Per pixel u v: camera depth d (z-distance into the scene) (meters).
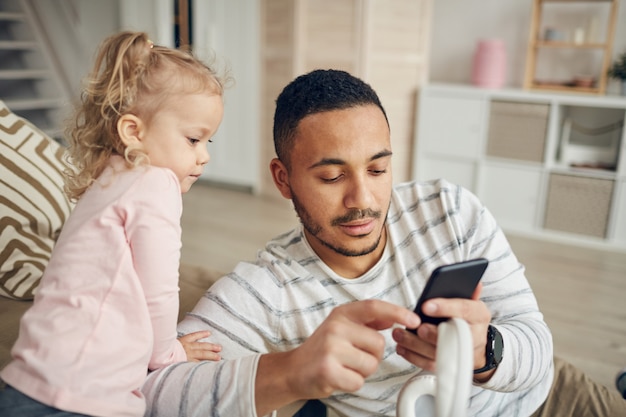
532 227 3.55
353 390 0.61
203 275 1.40
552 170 3.43
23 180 1.29
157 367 0.80
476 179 3.70
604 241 3.34
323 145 0.76
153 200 0.80
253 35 4.21
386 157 0.78
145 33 0.91
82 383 0.72
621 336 2.30
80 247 0.79
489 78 3.76
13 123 1.36
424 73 3.95
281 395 0.66
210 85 0.91
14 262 1.22
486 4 3.95
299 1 3.79
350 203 0.77
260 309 0.86
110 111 0.86
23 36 4.55
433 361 0.64
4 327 1.07
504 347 0.76
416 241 0.91
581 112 3.70
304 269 0.89
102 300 0.76
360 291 0.88
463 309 0.64
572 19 3.66
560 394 1.05
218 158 4.64
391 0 3.65
